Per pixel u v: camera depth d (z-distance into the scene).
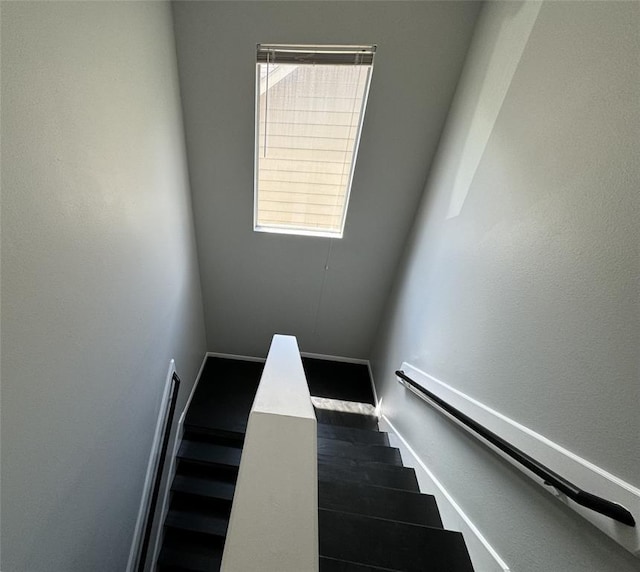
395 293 2.91
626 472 0.68
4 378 0.82
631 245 0.72
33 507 0.96
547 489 0.86
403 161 2.33
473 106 1.71
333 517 1.28
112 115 1.28
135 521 1.75
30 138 0.86
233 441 2.79
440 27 1.82
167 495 2.43
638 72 0.75
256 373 3.50
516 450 0.96
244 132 2.25
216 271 3.04
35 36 0.86
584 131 0.90
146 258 1.72
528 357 1.02
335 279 3.07
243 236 2.78
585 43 0.94
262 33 1.88
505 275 1.21
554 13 1.11
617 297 0.74
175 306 2.31
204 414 2.89
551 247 0.97
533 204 1.09
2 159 0.78
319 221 2.80
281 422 0.67
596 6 0.91
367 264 2.94
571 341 0.86
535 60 1.19
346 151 2.43
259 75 2.08
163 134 1.85
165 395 2.15
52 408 1.02
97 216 1.22
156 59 1.67
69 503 1.15
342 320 3.41
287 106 2.23
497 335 1.21
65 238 1.04
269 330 3.50
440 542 1.22
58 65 0.96
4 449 0.84
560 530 0.84
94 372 1.26
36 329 0.93
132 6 1.39
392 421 2.43
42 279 0.94
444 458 1.51
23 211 0.85
